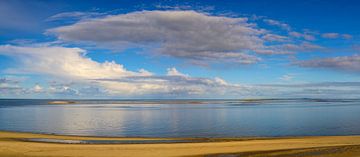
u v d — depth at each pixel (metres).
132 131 54.06
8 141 37.34
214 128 58.44
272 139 40.12
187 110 130.50
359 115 88.38
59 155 27.66
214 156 27.92
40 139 40.38
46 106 177.62
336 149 29.66
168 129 57.03
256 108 146.88
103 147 31.45
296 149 30.27
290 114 96.75
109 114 102.00
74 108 153.38
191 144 34.03
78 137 42.88
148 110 132.00
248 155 28.09
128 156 27.86
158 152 29.39
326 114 94.50
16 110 122.94
